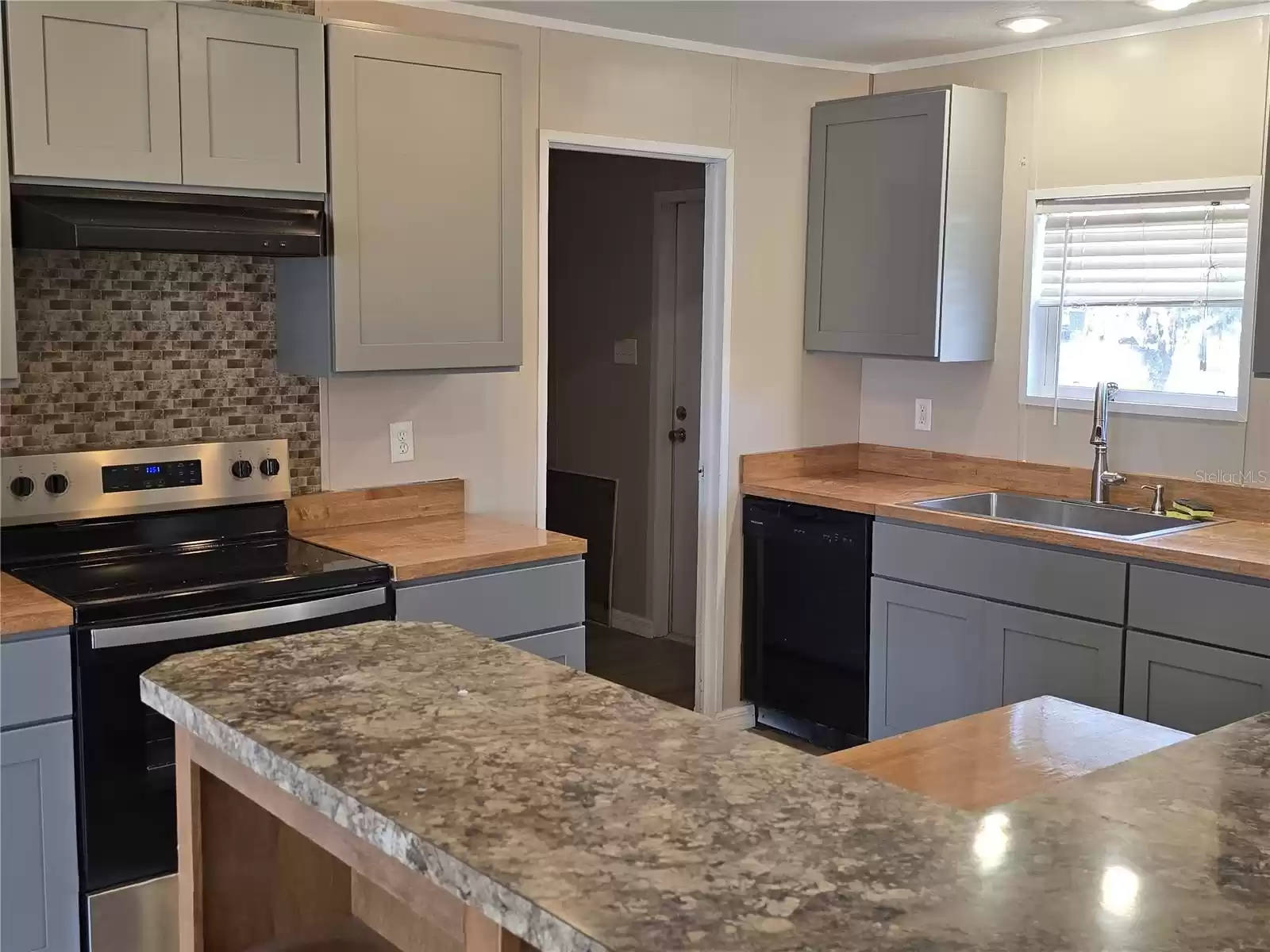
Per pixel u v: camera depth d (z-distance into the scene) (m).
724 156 4.19
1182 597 3.17
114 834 2.57
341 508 3.46
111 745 2.55
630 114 3.93
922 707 3.87
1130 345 3.94
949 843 1.07
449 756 1.25
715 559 4.40
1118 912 0.95
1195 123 3.68
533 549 3.21
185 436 3.18
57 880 2.52
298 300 3.19
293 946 1.60
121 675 2.54
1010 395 4.23
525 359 3.82
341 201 3.03
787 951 0.87
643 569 5.57
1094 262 4.00
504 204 3.33
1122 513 3.85
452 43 3.17
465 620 3.10
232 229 2.82
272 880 1.62
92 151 2.66
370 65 3.04
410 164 3.14
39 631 2.45
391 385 3.54
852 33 3.93
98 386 3.02
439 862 1.03
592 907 0.93
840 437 4.71
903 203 4.11
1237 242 3.63
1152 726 1.95
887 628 3.95
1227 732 1.48
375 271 3.11
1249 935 0.92
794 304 4.49
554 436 5.99
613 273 5.52
